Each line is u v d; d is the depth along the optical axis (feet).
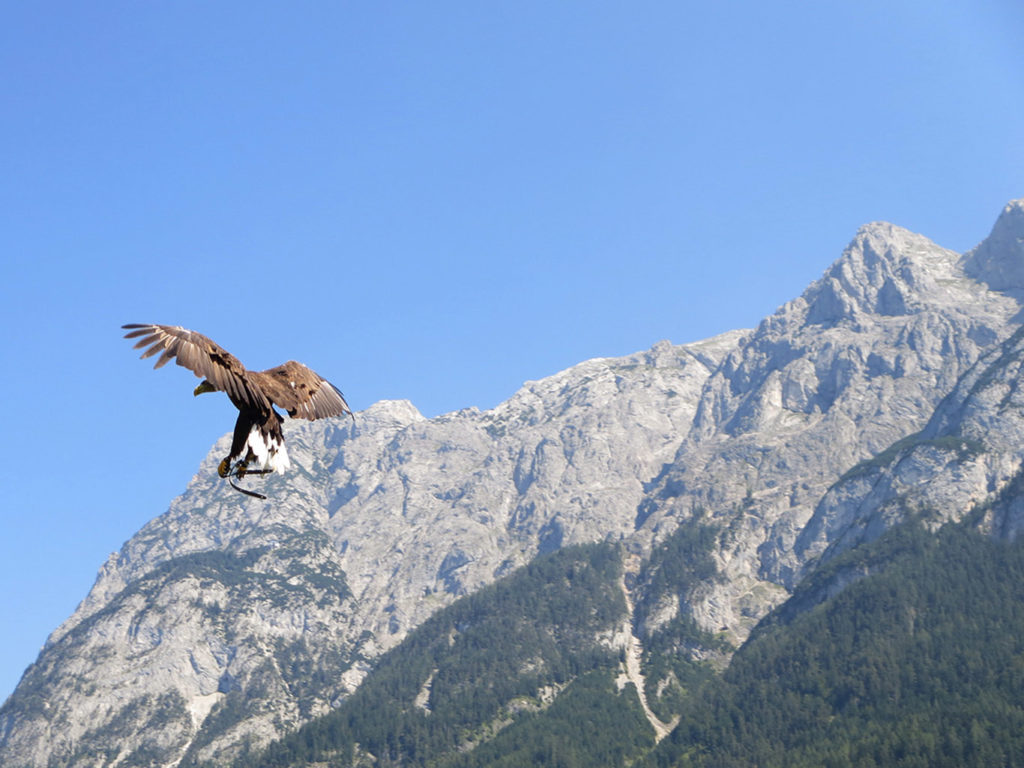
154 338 26.20
